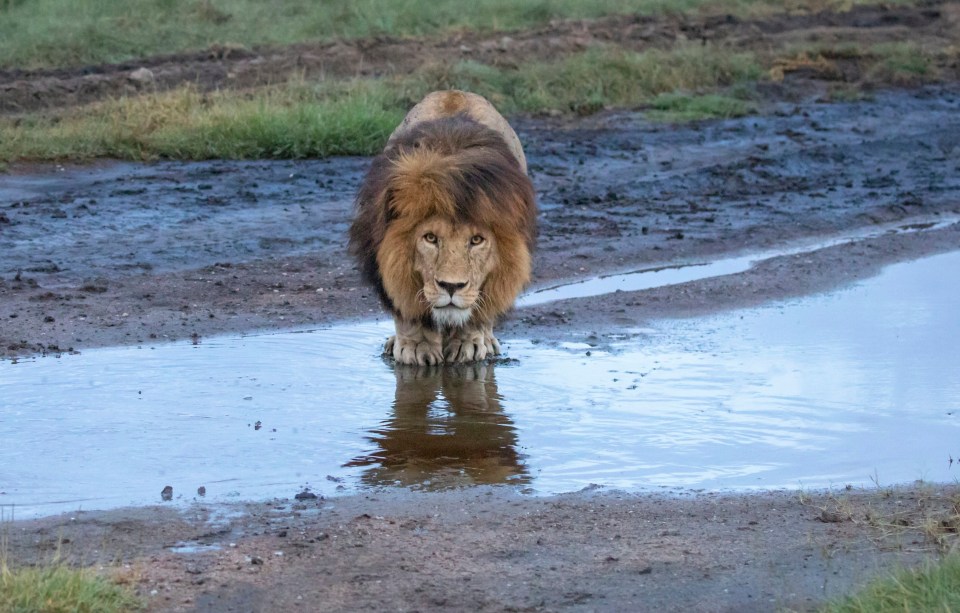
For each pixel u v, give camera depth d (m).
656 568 7.16
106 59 29.41
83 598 6.35
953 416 10.47
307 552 7.37
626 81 29.80
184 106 24.47
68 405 10.48
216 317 13.61
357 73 29.05
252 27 32.84
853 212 19.88
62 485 8.62
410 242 10.83
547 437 9.89
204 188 20.38
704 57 31.89
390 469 9.09
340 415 10.39
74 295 14.31
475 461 9.30
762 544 7.54
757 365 12.02
